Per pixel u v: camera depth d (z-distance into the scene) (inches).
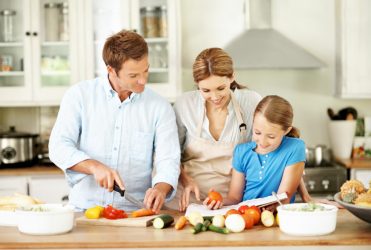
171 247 73.9
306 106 189.2
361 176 166.4
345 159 180.2
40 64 176.9
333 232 78.6
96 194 102.3
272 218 83.0
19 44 176.9
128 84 92.5
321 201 100.5
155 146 102.8
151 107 101.9
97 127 101.1
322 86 188.5
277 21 187.9
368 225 83.0
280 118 89.7
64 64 177.0
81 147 102.3
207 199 92.0
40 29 176.7
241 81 189.0
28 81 177.0
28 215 79.3
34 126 190.5
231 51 173.6
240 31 187.6
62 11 176.2
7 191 166.9
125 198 96.1
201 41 188.1
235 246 73.8
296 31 187.9
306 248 73.8
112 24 176.7
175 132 102.0
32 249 74.5
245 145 100.7
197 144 106.0
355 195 81.1
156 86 175.5
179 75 175.9
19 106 188.9
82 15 176.1
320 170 164.4
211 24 187.9
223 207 92.6
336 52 186.1
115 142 101.4
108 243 74.0
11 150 171.2
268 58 171.8
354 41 177.6
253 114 100.0
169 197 97.5
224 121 105.5
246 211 83.7
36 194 166.9
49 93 177.0
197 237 76.5
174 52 175.3
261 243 73.9
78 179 98.0
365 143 187.9
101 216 88.3
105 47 92.7
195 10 187.9
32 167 173.5
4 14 176.6
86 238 76.9
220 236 77.0
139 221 84.4
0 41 177.0
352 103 189.3
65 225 80.0
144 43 91.5
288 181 96.7
